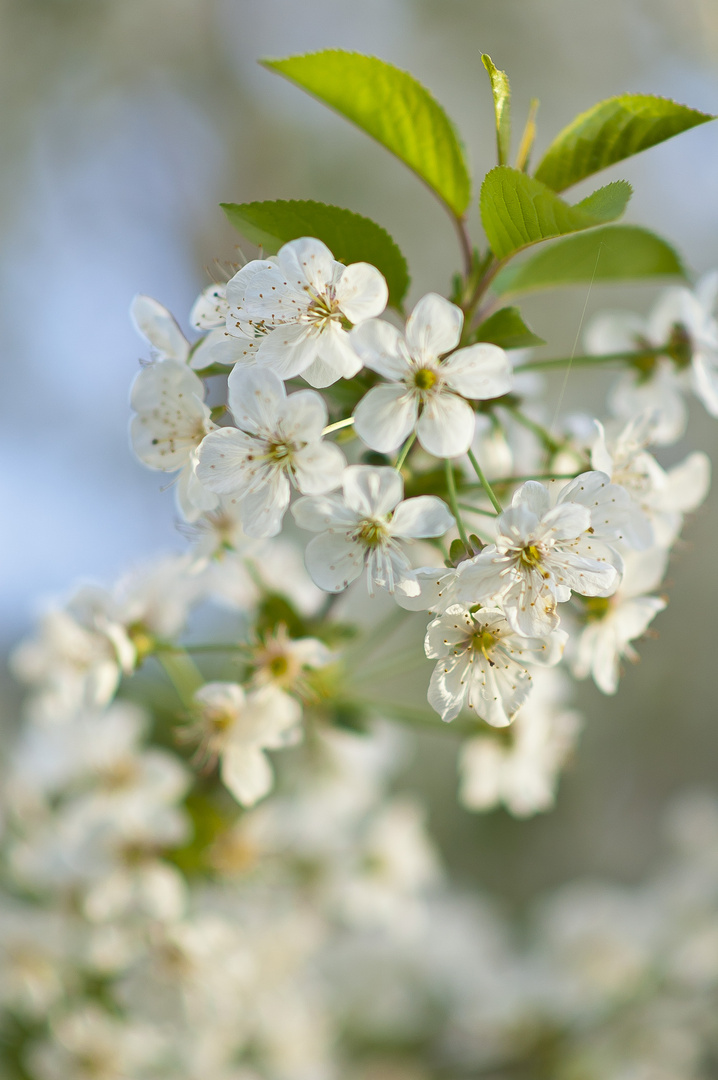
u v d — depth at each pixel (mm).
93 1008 552
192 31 1489
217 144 1514
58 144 1468
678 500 490
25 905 555
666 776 1315
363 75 464
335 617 520
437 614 438
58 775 555
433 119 468
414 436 448
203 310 454
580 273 498
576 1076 653
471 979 723
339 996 696
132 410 456
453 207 477
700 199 1445
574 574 434
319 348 440
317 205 449
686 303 500
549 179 468
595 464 452
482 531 487
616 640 481
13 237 1423
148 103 1506
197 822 546
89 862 536
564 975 692
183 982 539
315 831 583
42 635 540
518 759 545
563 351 1347
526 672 440
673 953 688
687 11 1524
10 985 544
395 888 603
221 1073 569
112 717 552
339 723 524
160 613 509
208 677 590
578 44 1526
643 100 455
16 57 1431
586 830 1216
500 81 449
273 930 574
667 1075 658
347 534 441
